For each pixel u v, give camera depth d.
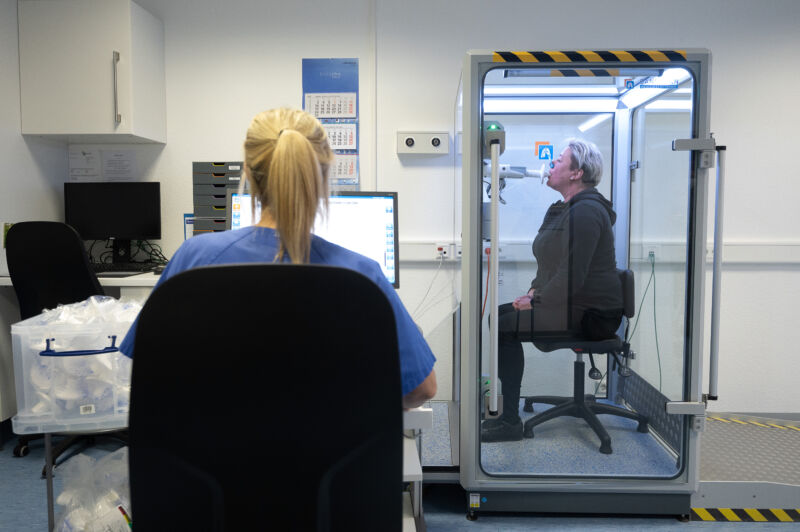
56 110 2.66
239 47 2.95
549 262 2.04
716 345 1.89
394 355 0.71
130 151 3.01
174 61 2.96
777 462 2.24
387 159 2.96
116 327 1.35
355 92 2.94
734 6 2.81
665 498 1.98
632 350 2.17
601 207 2.01
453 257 2.95
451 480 2.03
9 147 2.60
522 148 1.99
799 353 2.91
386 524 0.73
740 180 2.85
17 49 2.65
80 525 1.60
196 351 0.67
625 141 2.03
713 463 2.22
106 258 3.07
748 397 2.92
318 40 2.94
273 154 0.82
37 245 2.23
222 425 0.69
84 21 2.62
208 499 0.70
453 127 2.93
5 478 2.26
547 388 2.13
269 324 0.67
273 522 0.71
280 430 0.69
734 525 1.95
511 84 1.96
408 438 1.52
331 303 0.68
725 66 2.83
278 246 0.84
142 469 0.69
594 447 2.10
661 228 2.00
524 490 1.96
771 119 2.83
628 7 2.84
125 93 2.64
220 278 0.66
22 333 1.32
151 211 2.91
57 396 1.33
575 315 2.06
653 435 2.10
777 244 2.83
